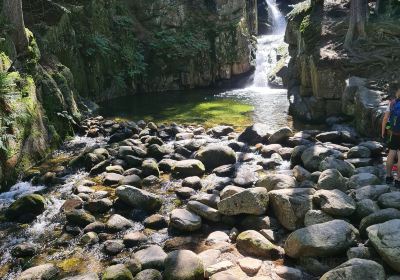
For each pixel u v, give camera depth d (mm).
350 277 4430
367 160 8102
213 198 6898
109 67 16188
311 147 8477
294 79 14195
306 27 13594
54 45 13227
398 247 4629
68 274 5285
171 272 5008
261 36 23938
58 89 11273
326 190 6266
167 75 17922
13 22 10742
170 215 6465
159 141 10133
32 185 8133
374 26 12656
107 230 6293
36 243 6059
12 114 8562
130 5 18453
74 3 15438
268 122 12086
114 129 11516
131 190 7004
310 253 5141
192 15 19109
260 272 5125
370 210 5812
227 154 8758
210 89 18234
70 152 10055
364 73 11500
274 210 6344
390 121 6961
